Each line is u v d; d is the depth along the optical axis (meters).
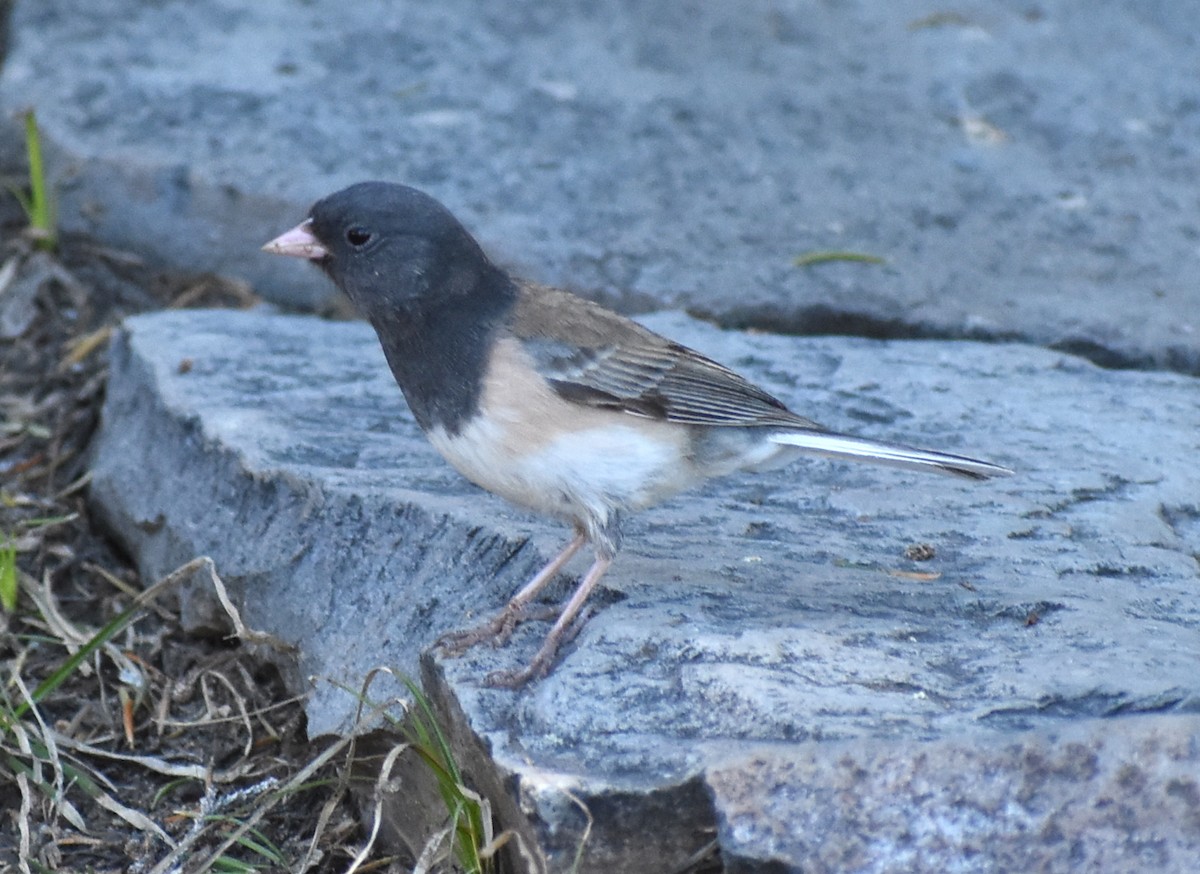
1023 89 16.12
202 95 15.05
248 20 16.55
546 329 8.09
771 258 13.20
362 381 11.32
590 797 6.41
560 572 8.38
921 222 13.88
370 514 9.13
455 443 8.13
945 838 6.11
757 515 9.38
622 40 16.80
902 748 6.25
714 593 8.05
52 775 8.76
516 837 6.81
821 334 12.69
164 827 8.50
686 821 6.45
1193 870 5.96
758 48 16.78
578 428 7.95
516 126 15.04
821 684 6.96
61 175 14.16
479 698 7.23
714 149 14.87
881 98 15.92
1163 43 17.23
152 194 13.98
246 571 9.47
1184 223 14.03
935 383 11.32
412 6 17.11
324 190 13.76
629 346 8.16
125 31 16.09
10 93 14.87
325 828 8.33
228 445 10.04
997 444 10.34
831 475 10.06
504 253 13.04
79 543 11.06
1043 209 14.16
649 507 8.47
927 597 8.02
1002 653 7.28
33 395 12.52
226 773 8.87
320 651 8.81
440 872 7.45
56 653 9.84
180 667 9.76
